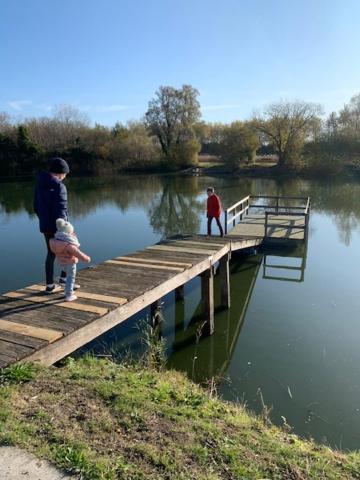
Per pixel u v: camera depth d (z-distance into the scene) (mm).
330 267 12320
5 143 45750
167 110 52219
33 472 2570
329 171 41438
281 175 43312
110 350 7078
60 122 53281
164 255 8648
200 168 49500
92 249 15344
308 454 3191
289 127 44531
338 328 8016
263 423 4051
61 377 3861
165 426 3240
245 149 46188
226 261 9750
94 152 48812
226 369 6621
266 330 8023
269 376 6371
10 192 32812
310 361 6781
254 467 2848
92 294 5801
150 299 6191
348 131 43688
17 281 11195
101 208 25391
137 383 4012
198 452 2932
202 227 19219
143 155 50688
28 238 17000
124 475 2615
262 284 10977
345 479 2898
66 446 2818
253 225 17203
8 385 3549
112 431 3078
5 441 2826
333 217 20562
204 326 8062
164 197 29594
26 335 4383
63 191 5250
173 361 7098
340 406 5555
